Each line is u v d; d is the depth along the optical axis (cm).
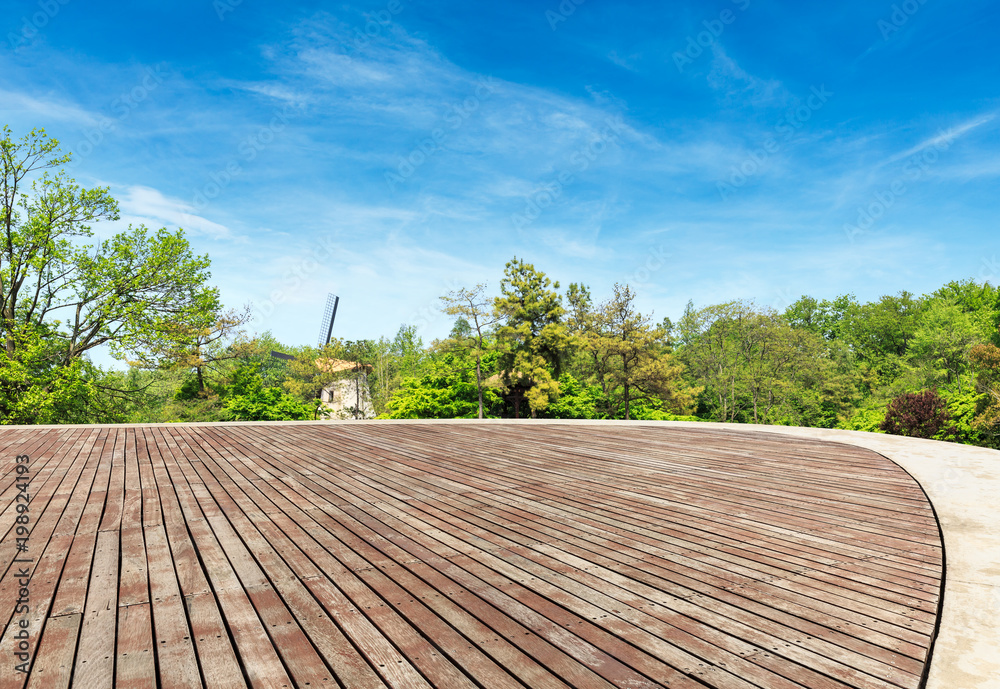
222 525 408
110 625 242
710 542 370
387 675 202
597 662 213
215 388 2641
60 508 457
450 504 479
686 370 3819
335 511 452
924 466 648
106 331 1944
